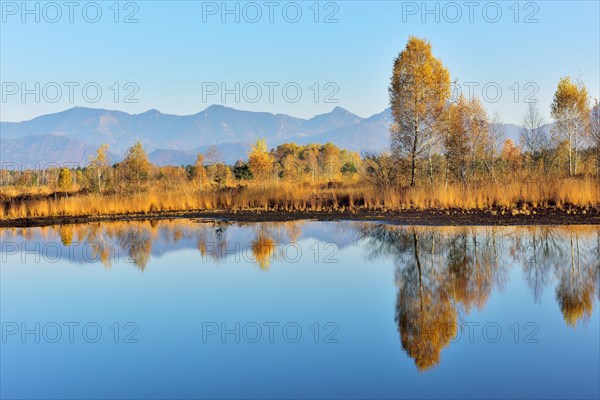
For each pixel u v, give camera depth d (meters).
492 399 5.69
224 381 6.38
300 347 7.45
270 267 13.03
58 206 26.81
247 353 7.30
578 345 7.19
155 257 14.82
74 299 10.52
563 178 26.50
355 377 6.38
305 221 22.11
